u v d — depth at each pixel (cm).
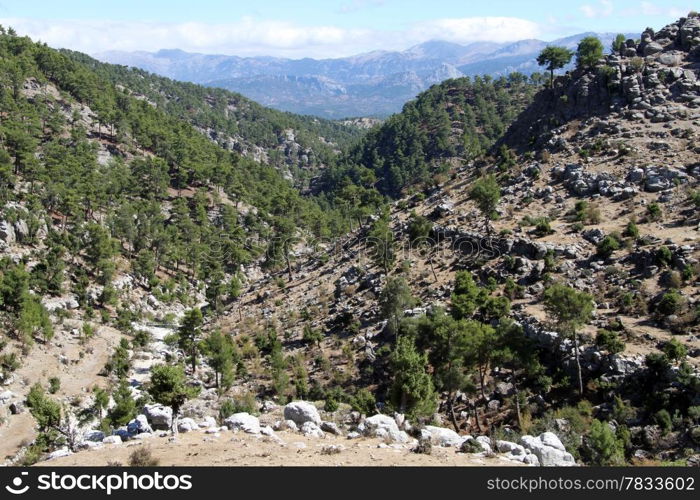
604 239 8150
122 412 6900
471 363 6091
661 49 12738
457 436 3738
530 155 12325
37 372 9075
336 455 3216
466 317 7788
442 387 6172
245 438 3534
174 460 3120
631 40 13225
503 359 5931
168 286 15600
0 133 16575
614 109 12019
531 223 9719
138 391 8944
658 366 5678
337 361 8619
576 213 9506
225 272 17888
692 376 5409
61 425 5981
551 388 6341
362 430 3744
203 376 9825
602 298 7344
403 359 4934
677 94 11675
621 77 12281
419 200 13925
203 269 17538
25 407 8000
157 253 16912
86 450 3359
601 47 13088
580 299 6097
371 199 18588
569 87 13150
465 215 11075
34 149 17338
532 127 13388
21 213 13612
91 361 10231
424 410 4897
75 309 12356
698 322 6250
